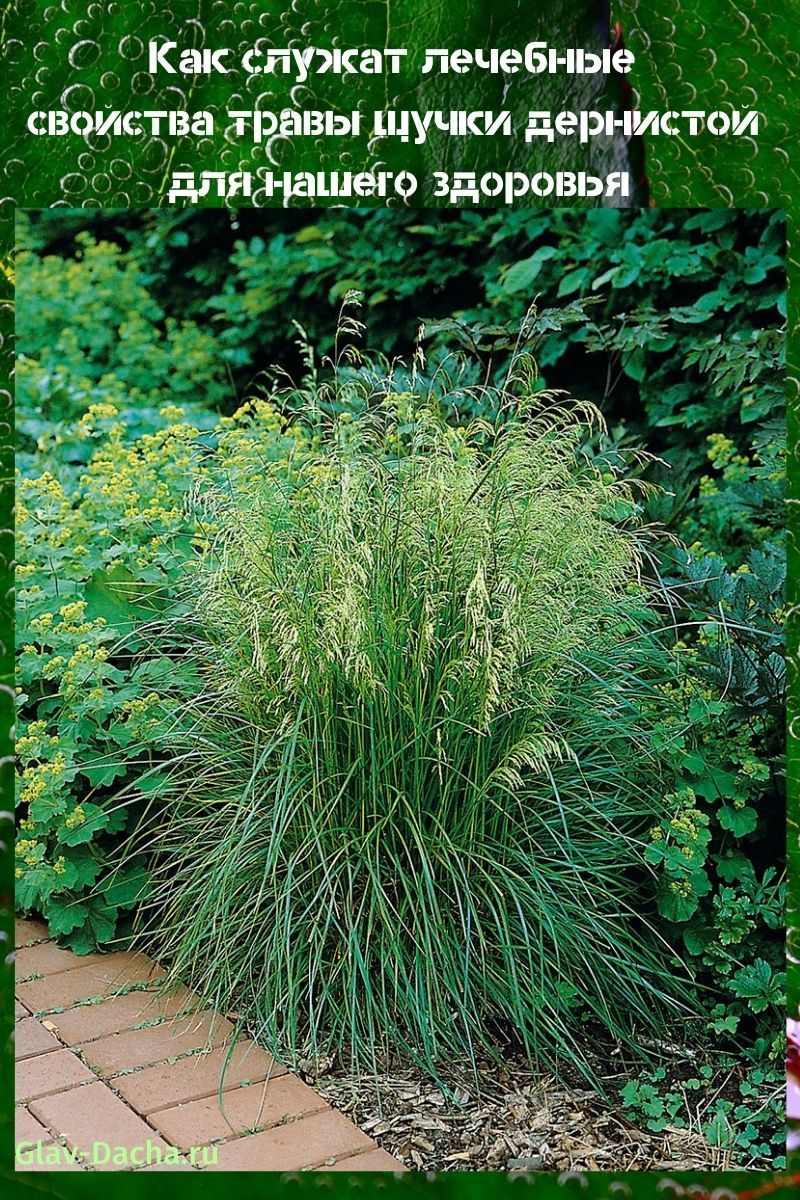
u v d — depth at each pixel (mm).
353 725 2393
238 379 5129
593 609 2549
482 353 4082
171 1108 2080
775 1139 2016
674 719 2541
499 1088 2182
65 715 2750
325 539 2438
